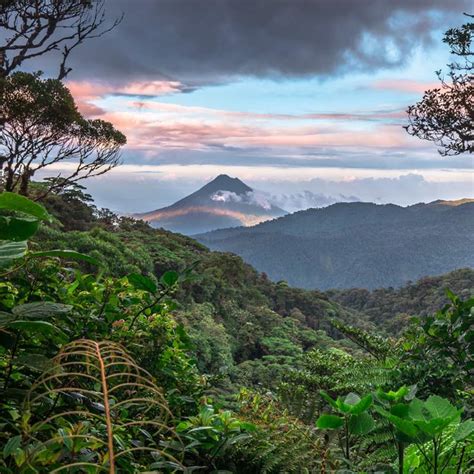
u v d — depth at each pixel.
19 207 1.15
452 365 3.26
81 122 14.11
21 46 14.05
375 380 3.03
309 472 1.78
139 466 1.28
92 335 1.69
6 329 1.28
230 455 1.78
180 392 2.05
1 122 13.48
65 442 1.00
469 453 1.74
